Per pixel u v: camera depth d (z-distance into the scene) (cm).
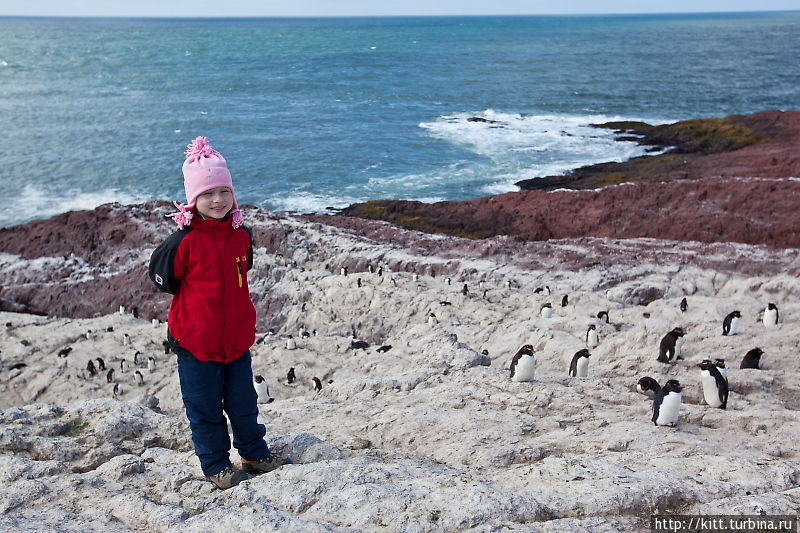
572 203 4003
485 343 2044
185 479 555
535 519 472
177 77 12850
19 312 3266
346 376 1992
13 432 686
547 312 2302
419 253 3281
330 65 15388
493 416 867
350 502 481
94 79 12356
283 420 950
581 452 737
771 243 3122
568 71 13688
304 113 8925
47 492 527
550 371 1697
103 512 486
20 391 2248
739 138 5953
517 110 8931
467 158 6188
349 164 6091
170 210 3878
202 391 514
